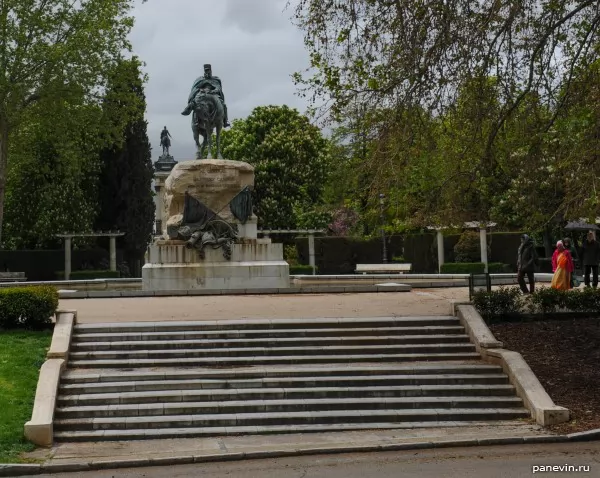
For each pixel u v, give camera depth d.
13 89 36.56
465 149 15.64
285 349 15.35
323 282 33.12
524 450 11.09
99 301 21.78
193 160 27.14
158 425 12.48
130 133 51.00
